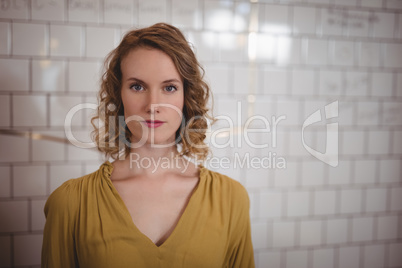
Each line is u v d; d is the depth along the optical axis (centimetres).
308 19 136
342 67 140
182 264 67
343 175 144
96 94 124
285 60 135
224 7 129
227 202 76
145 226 69
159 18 125
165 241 67
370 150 145
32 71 120
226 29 130
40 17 120
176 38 70
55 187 124
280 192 139
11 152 121
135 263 66
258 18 132
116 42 124
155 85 66
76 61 122
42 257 75
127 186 73
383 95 144
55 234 70
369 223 147
